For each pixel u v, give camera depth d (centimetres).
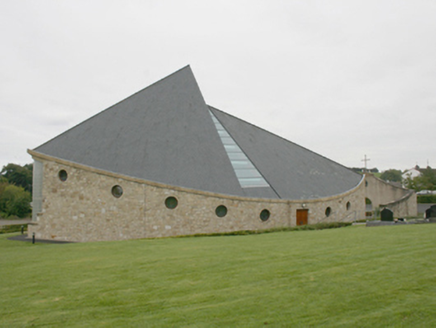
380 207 3619
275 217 2291
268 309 688
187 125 2559
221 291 808
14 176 8150
